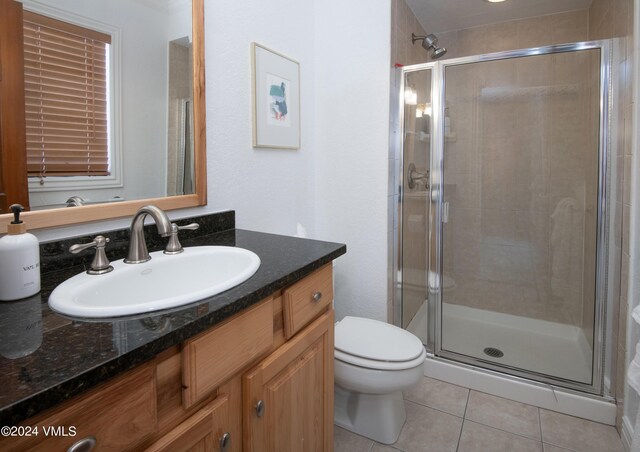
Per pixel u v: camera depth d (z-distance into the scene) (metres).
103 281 0.85
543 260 2.36
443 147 2.12
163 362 0.63
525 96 2.25
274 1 1.72
